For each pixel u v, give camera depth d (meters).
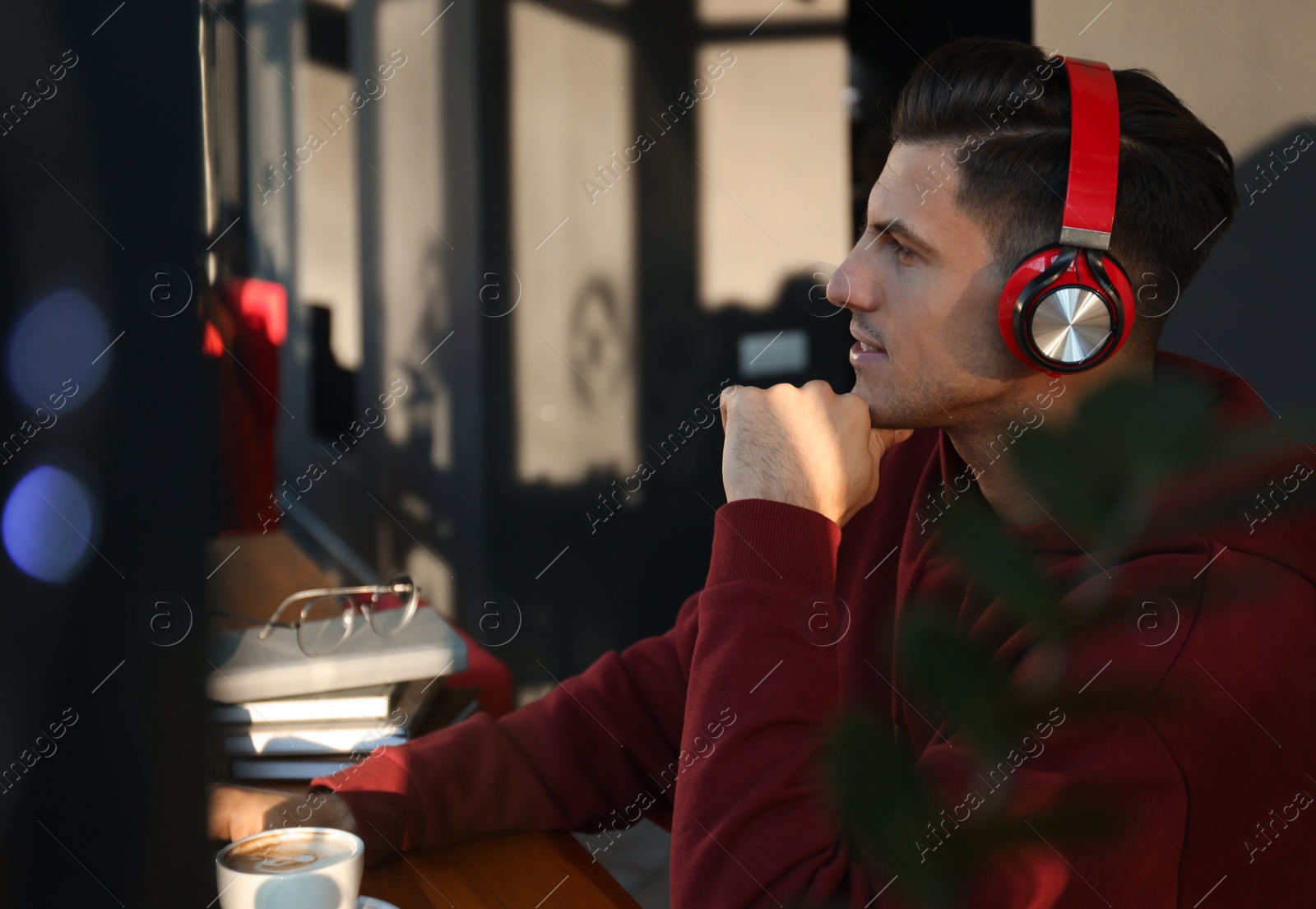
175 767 0.37
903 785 0.31
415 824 0.78
